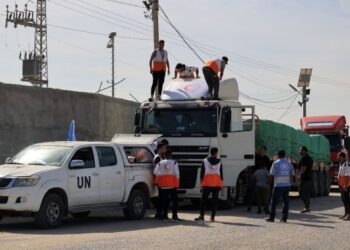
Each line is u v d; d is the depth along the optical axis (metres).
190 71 19.52
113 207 14.38
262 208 18.92
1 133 17.14
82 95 20.52
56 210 12.70
